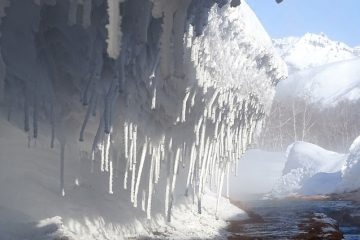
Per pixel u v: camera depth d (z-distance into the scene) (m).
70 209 7.04
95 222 7.28
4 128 6.86
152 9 4.98
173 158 9.21
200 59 8.07
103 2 5.59
